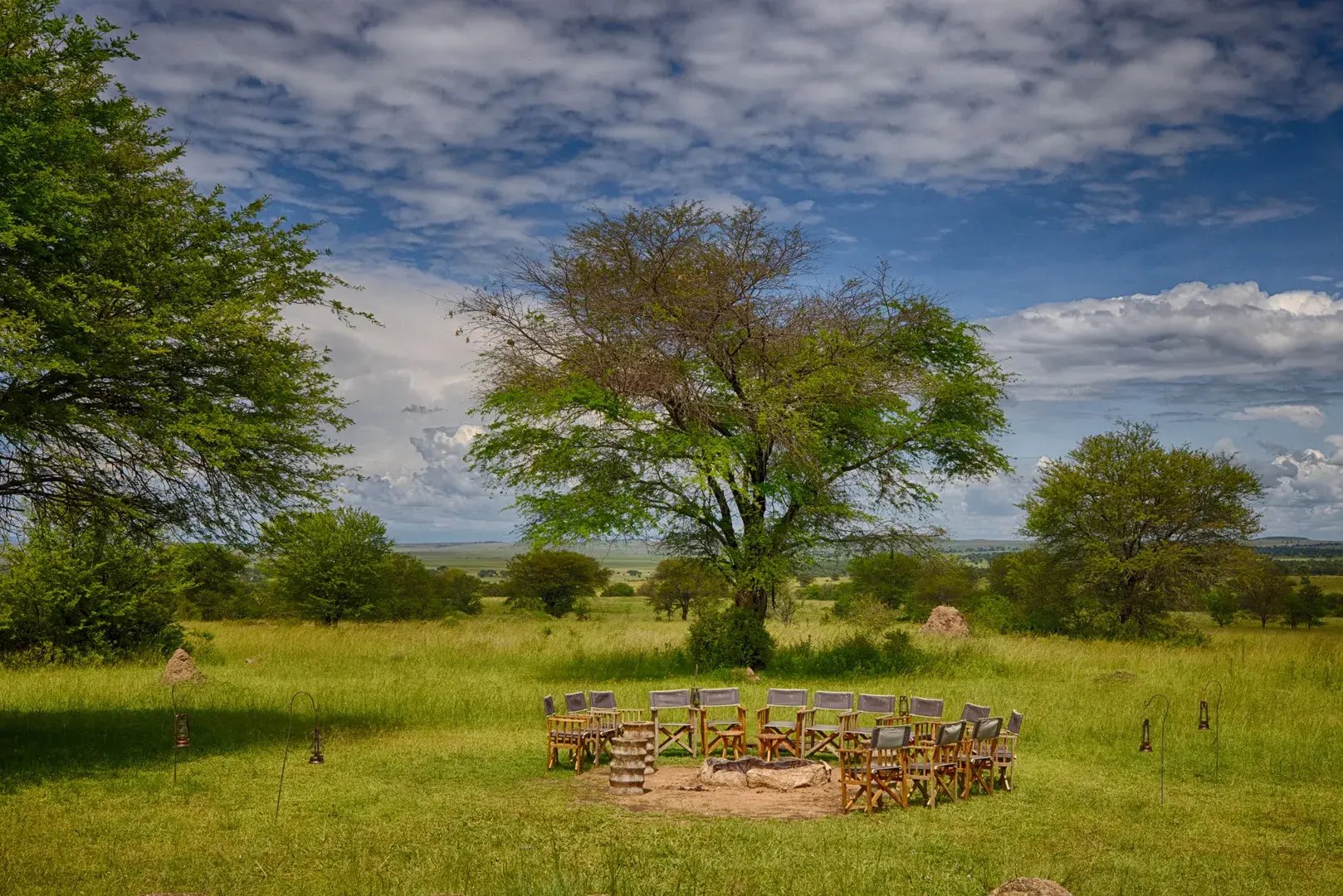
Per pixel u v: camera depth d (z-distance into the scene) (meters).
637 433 24.94
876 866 8.55
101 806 11.00
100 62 14.60
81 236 13.43
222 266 15.41
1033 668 24.19
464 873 8.20
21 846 9.24
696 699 14.66
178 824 10.20
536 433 25.20
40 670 23.89
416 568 70.44
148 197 14.85
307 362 16.08
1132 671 23.28
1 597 25.27
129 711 17.91
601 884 7.93
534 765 13.65
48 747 14.26
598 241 24.95
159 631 27.31
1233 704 17.98
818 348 24.52
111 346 13.15
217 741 15.12
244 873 8.39
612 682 22.91
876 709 14.32
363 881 8.06
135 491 15.55
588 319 25.17
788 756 14.48
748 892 7.70
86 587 26.05
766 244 24.66
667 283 24.84
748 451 25.00
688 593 61.62
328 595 45.91
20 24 13.27
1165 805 11.16
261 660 27.36
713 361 25.41
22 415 13.05
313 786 12.11
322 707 18.66
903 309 25.97
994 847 9.33
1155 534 40.38
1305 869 8.75
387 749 14.67
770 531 25.62
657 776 13.07
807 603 67.56
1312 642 30.95
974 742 11.88
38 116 13.28
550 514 25.27
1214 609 66.38
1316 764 13.22
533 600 75.19
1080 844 9.50
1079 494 40.50
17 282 12.20
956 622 35.41
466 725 17.11
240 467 14.73
